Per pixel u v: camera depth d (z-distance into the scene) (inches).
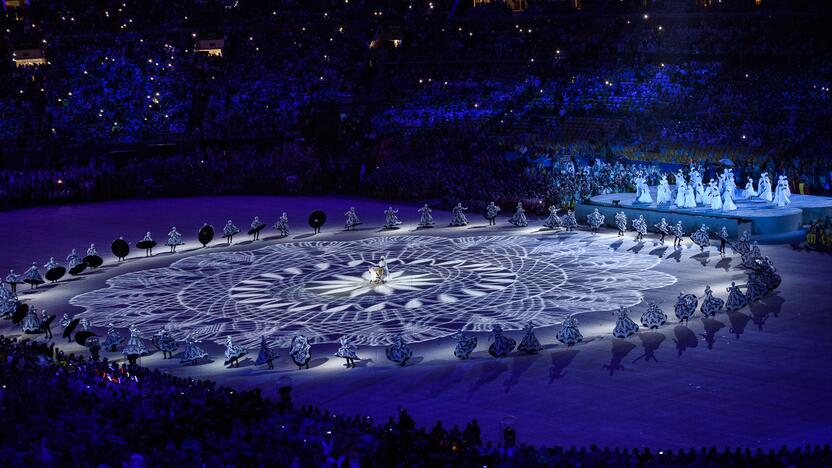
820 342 1739.7
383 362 1766.7
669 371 1621.6
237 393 1395.2
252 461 1047.6
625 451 1167.6
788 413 1411.2
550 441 1332.4
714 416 1409.9
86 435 1136.2
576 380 1599.4
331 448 1118.4
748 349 1717.5
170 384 1521.9
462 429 1390.3
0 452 1056.2
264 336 1966.0
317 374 1712.6
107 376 1530.5
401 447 1144.8
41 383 1376.7
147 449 1103.0
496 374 1651.1
